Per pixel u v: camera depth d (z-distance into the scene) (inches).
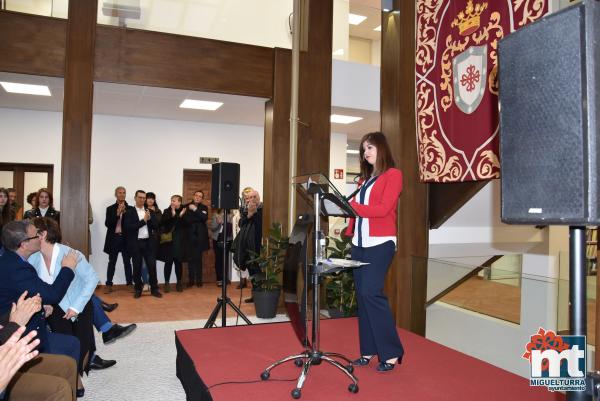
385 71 168.4
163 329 182.9
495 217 190.2
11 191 240.7
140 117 297.9
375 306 106.0
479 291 144.1
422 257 154.6
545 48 47.4
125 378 129.0
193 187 315.3
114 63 206.8
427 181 150.6
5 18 191.6
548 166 46.9
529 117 49.1
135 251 250.7
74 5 199.2
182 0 223.6
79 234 195.8
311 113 234.7
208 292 271.9
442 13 144.8
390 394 95.1
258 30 236.7
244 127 323.0
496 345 136.6
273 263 210.5
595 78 44.1
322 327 149.7
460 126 138.2
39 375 83.2
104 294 260.2
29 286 96.1
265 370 101.2
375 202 104.8
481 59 130.6
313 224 101.0
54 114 280.8
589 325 117.6
